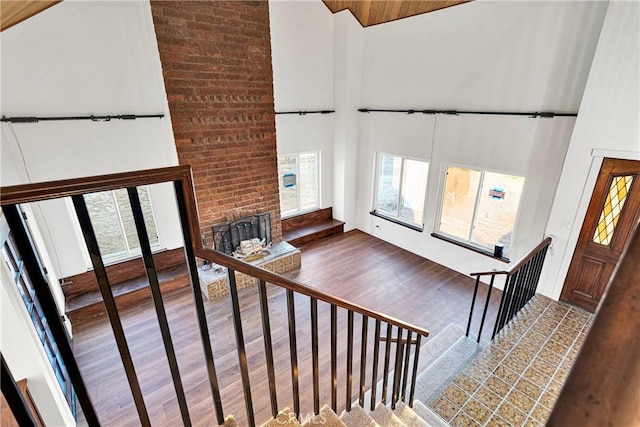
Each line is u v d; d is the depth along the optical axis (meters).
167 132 4.28
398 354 2.21
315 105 6.05
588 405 0.32
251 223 5.13
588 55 3.43
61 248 4.08
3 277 1.88
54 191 0.71
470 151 4.68
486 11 4.11
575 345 3.19
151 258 0.93
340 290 4.88
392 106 5.64
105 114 4.00
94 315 4.15
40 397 2.03
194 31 3.85
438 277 5.17
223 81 4.23
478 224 4.95
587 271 3.80
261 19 4.32
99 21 3.73
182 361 3.47
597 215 3.61
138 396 1.05
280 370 3.36
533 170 4.09
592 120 3.42
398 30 5.18
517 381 2.78
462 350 3.44
